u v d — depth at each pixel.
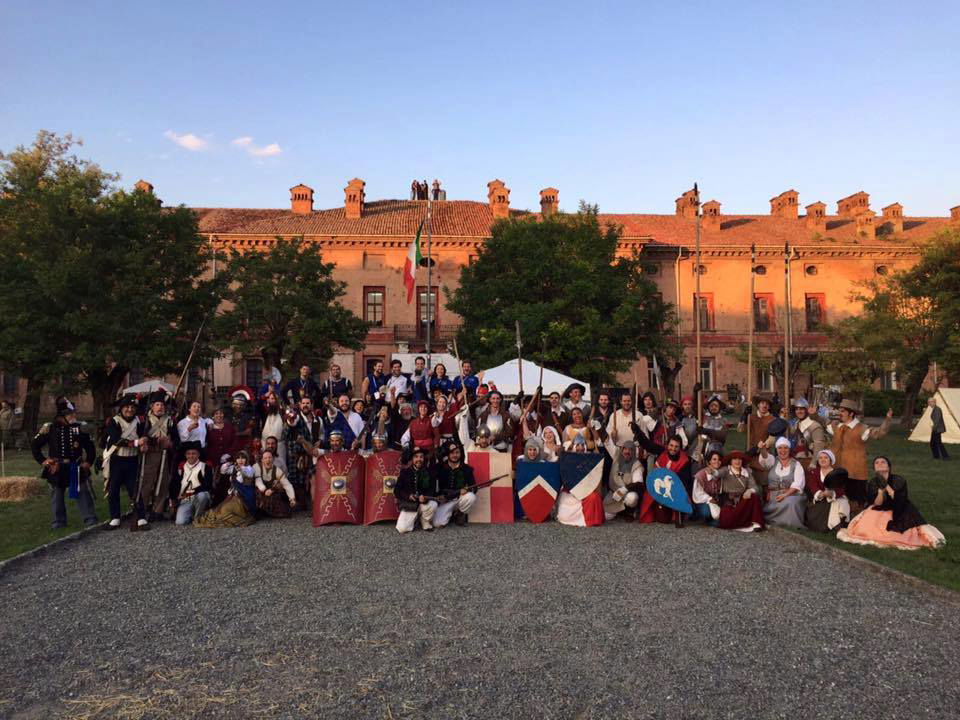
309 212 42.72
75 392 24.80
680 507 9.55
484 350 29.80
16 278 22.91
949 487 12.47
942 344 28.81
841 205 50.12
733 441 22.84
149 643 5.02
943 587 6.22
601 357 29.81
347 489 9.86
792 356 36.28
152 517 9.95
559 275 29.53
